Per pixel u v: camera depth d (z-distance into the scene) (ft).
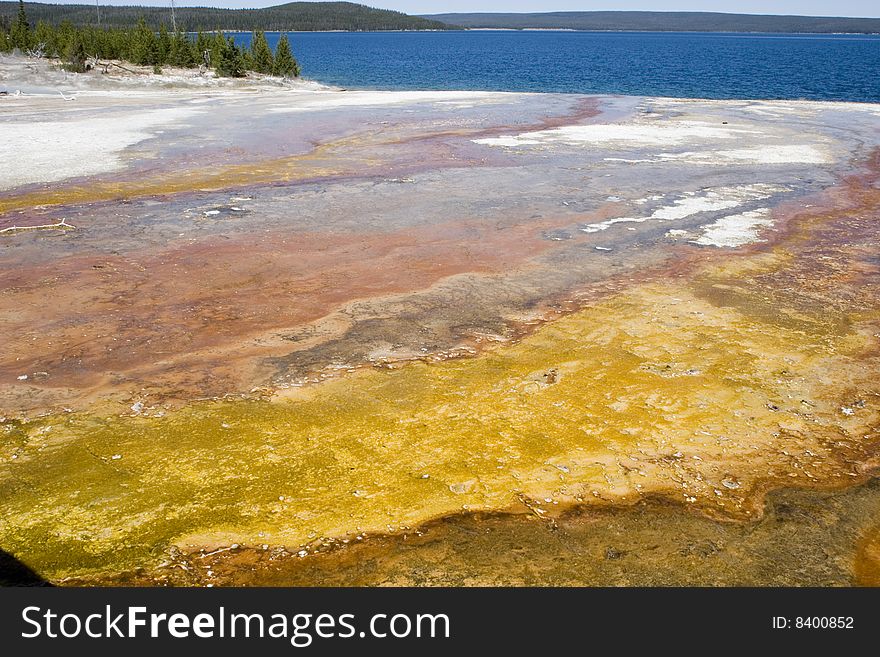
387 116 94.94
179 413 21.22
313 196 48.93
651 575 15.35
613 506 17.52
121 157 62.59
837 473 19.17
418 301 30.53
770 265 36.04
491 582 15.03
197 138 74.43
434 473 18.47
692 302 30.91
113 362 24.50
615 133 79.56
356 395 22.43
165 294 30.76
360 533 16.29
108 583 14.78
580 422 21.08
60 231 39.73
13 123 81.20
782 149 70.28
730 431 20.92
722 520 17.20
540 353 25.70
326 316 28.81
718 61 284.61
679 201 48.78
